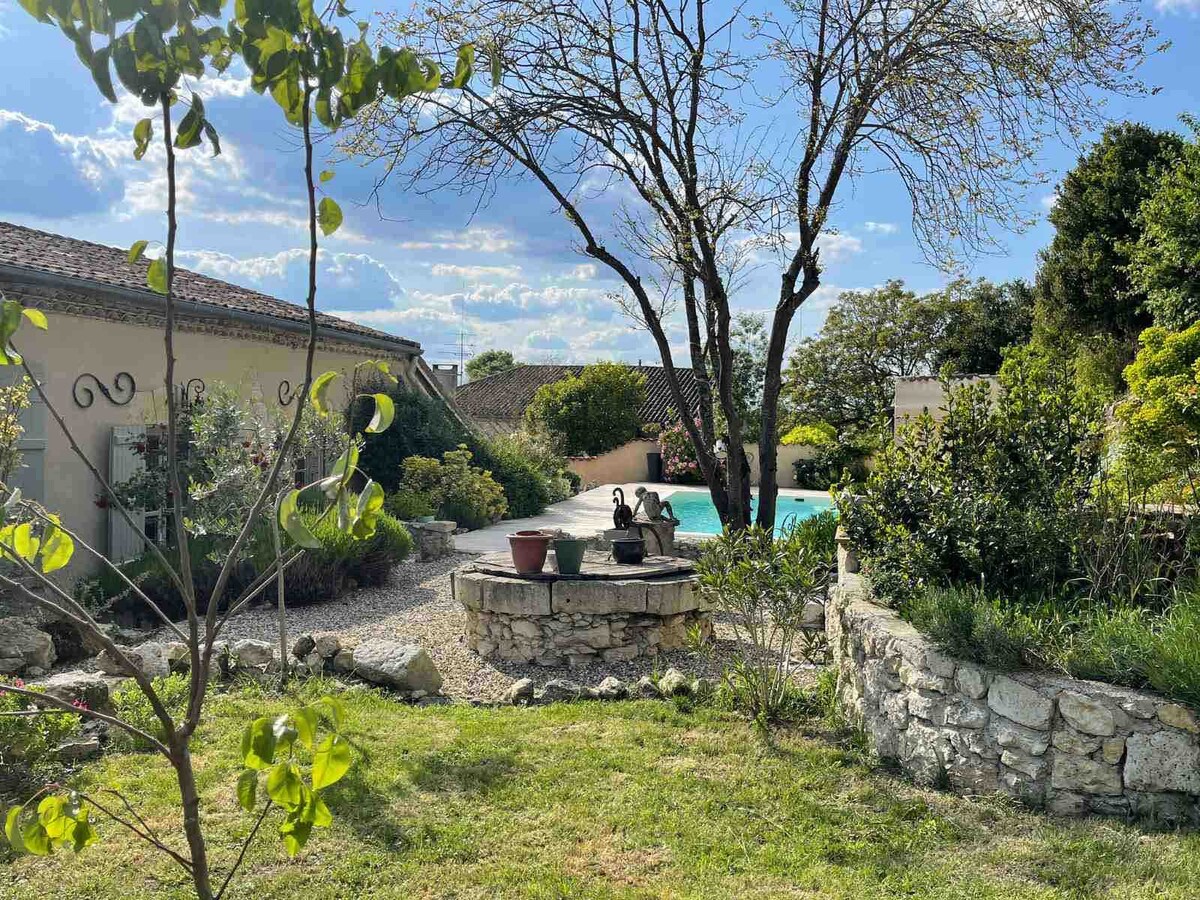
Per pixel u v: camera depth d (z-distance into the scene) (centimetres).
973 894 373
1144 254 1622
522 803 470
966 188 938
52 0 148
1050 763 456
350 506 161
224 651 686
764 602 654
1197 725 427
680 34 959
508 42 941
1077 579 559
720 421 1894
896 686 534
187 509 948
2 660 654
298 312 1540
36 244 1092
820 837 434
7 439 713
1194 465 810
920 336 3186
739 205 963
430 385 1984
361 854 411
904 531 605
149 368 1084
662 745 562
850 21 915
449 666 789
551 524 1745
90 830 188
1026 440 635
